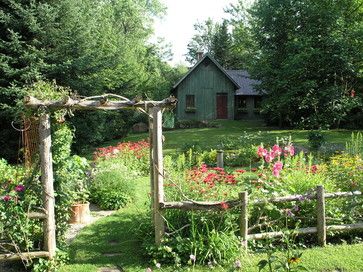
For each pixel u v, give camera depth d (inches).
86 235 246.8
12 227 188.1
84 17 608.7
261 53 892.6
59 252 201.8
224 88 1155.3
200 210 206.2
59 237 210.7
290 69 738.2
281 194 226.4
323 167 276.5
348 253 199.3
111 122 800.3
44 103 195.0
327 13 752.3
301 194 222.4
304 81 759.7
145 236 226.2
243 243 202.7
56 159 208.2
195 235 200.1
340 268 182.4
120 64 764.0
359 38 740.0
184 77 1120.2
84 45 576.7
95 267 198.4
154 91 1105.4
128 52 920.3
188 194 225.1
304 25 807.1
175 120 1068.5
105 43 764.6
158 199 202.8
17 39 513.3
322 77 778.2
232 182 238.7
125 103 207.6
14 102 517.0
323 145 513.3
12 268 199.5
